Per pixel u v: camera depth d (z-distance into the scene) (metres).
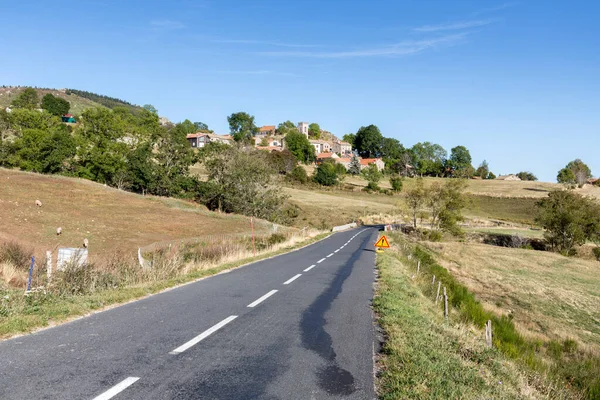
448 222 60.44
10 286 11.38
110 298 9.28
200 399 4.37
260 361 5.77
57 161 63.41
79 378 4.70
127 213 43.12
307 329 7.79
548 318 24.58
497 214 99.19
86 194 47.94
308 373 5.41
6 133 71.69
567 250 55.22
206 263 17.42
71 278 10.53
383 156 199.25
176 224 41.34
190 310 8.80
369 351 6.59
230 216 51.19
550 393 8.70
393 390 4.96
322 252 27.95
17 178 48.69
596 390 12.57
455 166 178.75
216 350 6.13
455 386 5.27
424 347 6.87
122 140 70.25
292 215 76.12
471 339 8.98
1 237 23.92
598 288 31.95
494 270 36.97
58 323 7.20
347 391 4.88
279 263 20.05
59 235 29.89
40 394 4.20
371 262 22.62
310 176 129.25
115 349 5.86
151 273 13.30
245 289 12.02
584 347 18.94
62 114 166.88
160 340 6.47
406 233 64.06
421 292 15.98
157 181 63.69
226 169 61.56
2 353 5.40
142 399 4.25
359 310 9.89
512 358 12.41
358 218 84.06
